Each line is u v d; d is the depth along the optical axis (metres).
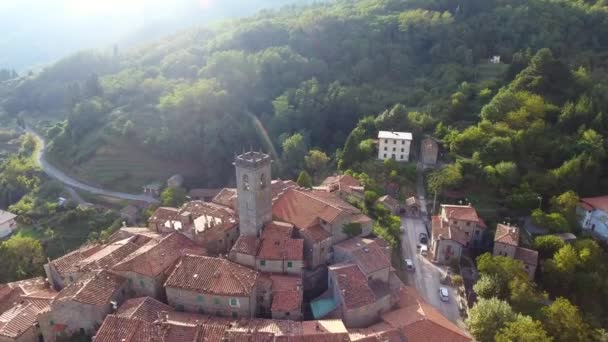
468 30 187.25
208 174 161.88
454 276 82.62
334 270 68.12
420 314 64.69
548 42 165.12
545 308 72.62
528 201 101.12
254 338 56.16
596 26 172.50
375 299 65.38
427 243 95.25
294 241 72.25
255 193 72.25
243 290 62.81
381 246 80.12
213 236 77.69
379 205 100.62
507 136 116.25
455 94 140.12
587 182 107.62
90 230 132.50
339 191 101.62
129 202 151.38
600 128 116.44
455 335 61.38
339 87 168.25
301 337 55.50
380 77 181.50
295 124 162.25
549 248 90.00
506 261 79.06
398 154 123.19
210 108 171.88
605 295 84.19
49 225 134.62
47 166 179.50
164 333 56.47
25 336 64.50
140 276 67.44
